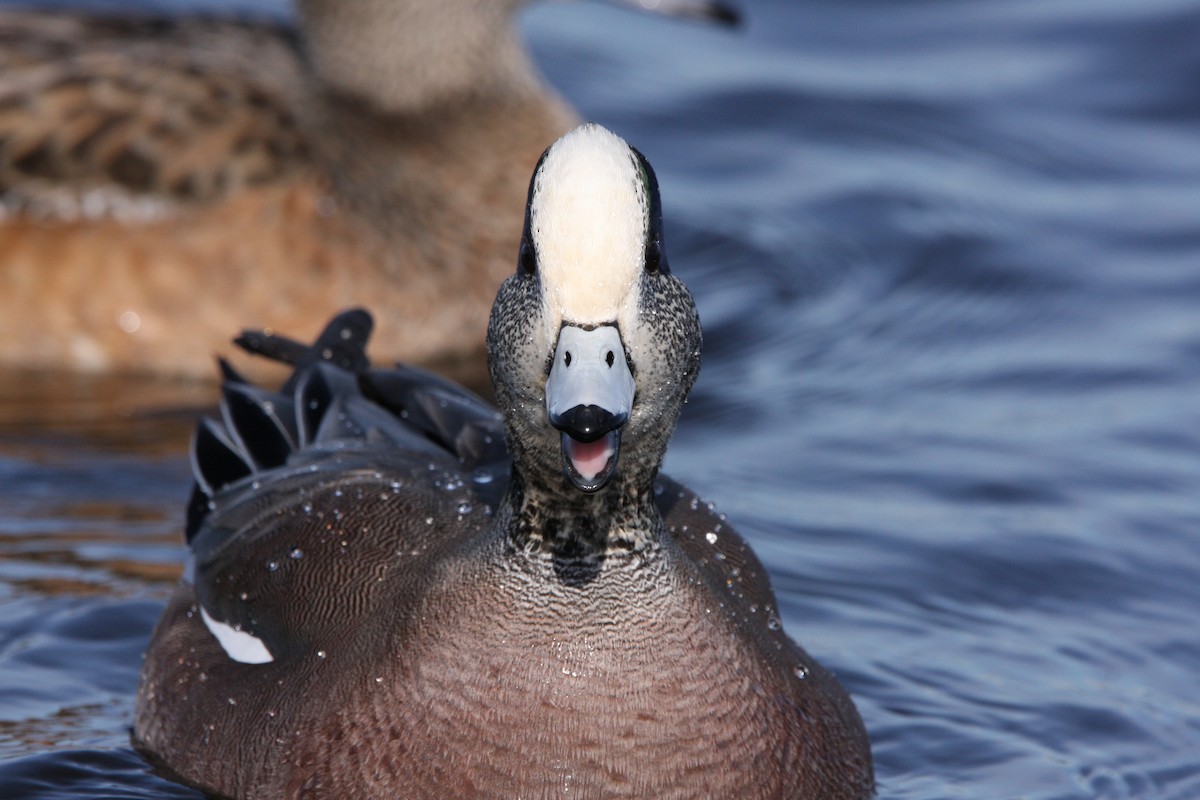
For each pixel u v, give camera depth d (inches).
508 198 589.0
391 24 583.8
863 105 775.7
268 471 401.7
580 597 316.5
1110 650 433.7
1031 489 506.0
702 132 751.7
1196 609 450.6
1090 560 470.9
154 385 564.7
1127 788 376.5
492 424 396.2
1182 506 496.4
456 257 577.0
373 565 355.3
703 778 319.3
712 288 634.2
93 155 564.1
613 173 293.0
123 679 409.4
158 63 593.6
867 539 478.6
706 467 514.6
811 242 671.1
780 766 329.4
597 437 275.4
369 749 325.1
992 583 461.4
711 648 323.6
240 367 564.7
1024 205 703.7
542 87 618.8
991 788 376.5
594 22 844.6
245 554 376.2
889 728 398.9
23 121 571.8
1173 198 710.5
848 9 863.7
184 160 563.8
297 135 576.4
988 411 555.2
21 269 562.3
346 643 340.5
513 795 315.9
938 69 812.6
